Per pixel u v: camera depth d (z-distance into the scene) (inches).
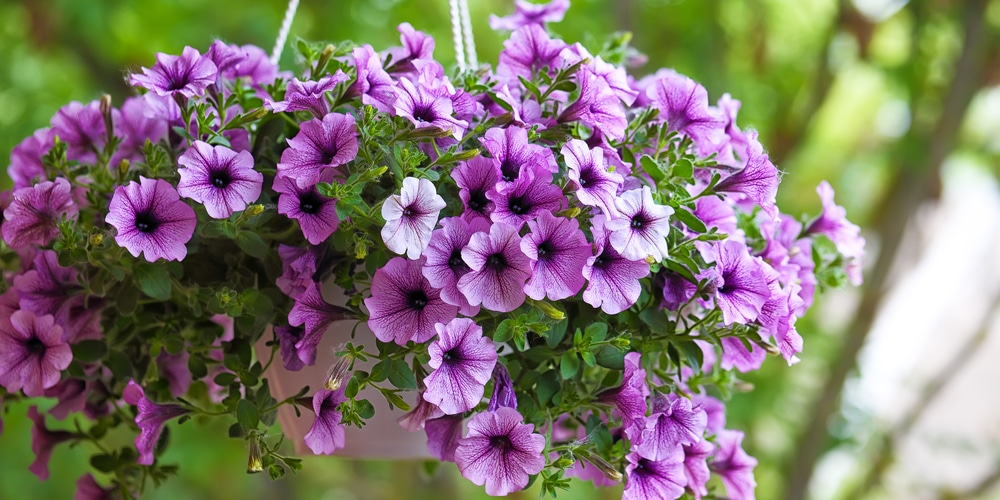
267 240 49.2
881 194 120.5
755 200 48.4
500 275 45.6
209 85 50.1
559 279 45.6
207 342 51.6
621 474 47.7
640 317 48.1
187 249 48.8
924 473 120.0
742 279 47.6
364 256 46.5
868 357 123.3
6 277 53.7
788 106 122.5
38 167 53.8
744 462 52.7
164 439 53.9
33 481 119.4
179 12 120.4
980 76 107.9
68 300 50.5
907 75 109.8
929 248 131.1
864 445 113.1
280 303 49.4
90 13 108.8
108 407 55.6
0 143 110.9
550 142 49.1
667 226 46.3
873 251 124.0
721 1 118.0
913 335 139.2
